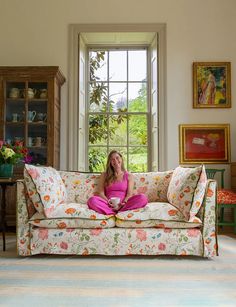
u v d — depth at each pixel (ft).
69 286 7.20
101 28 16.25
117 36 16.83
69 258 9.62
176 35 16.31
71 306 6.12
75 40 16.30
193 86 16.15
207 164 16.05
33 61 16.25
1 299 6.45
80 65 16.56
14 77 14.89
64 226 9.64
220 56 16.30
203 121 16.17
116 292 6.84
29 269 8.48
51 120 14.82
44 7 16.38
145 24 16.25
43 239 9.62
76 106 16.24
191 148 16.07
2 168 11.34
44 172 10.17
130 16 16.30
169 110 16.19
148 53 17.74
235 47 16.30
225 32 16.31
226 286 7.20
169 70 16.25
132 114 17.72
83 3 16.35
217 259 9.55
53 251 9.60
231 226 15.64
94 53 17.83
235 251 10.55
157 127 16.33
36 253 9.62
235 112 16.19
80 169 16.57
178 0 16.37
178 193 9.78
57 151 15.55
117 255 9.96
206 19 16.34
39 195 9.61
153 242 9.53
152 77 17.31
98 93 17.85
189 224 9.55
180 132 16.07
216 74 16.17
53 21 16.34
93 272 8.23
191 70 16.25
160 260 9.41
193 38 16.30
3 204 10.98
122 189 11.28
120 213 9.70
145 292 6.84
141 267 8.69
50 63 16.25
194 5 16.37
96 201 9.91
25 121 14.89
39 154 14.92
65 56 16.26
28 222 9.71
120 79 17.83
